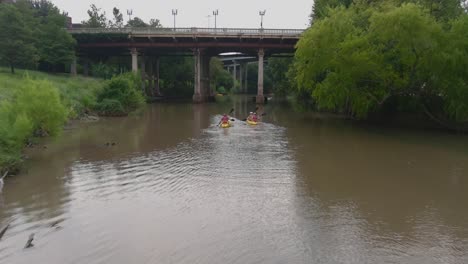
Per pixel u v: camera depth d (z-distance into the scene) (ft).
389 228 48.49
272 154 88.99
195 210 53.88
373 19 122.01
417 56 117.19
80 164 78.89
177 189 63.10
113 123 141.28
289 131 124.06
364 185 65.57
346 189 63.36
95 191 61.98
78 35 223.71
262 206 55.57
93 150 92.73
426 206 55.98
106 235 46.03
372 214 52.95
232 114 177.99
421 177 70.03
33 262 40.04
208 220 50.37
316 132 121.70
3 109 81.25
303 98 231.09
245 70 438.40
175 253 41.78
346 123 143.54
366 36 122.93
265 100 254.68
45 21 220.02
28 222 49.85
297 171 74.18
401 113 141.49
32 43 186.29
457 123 122.01
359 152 90.84
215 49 251.80
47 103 88.69
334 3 186.39
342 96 129.90
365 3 150.41
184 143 102.73
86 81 208.64
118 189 63.00
